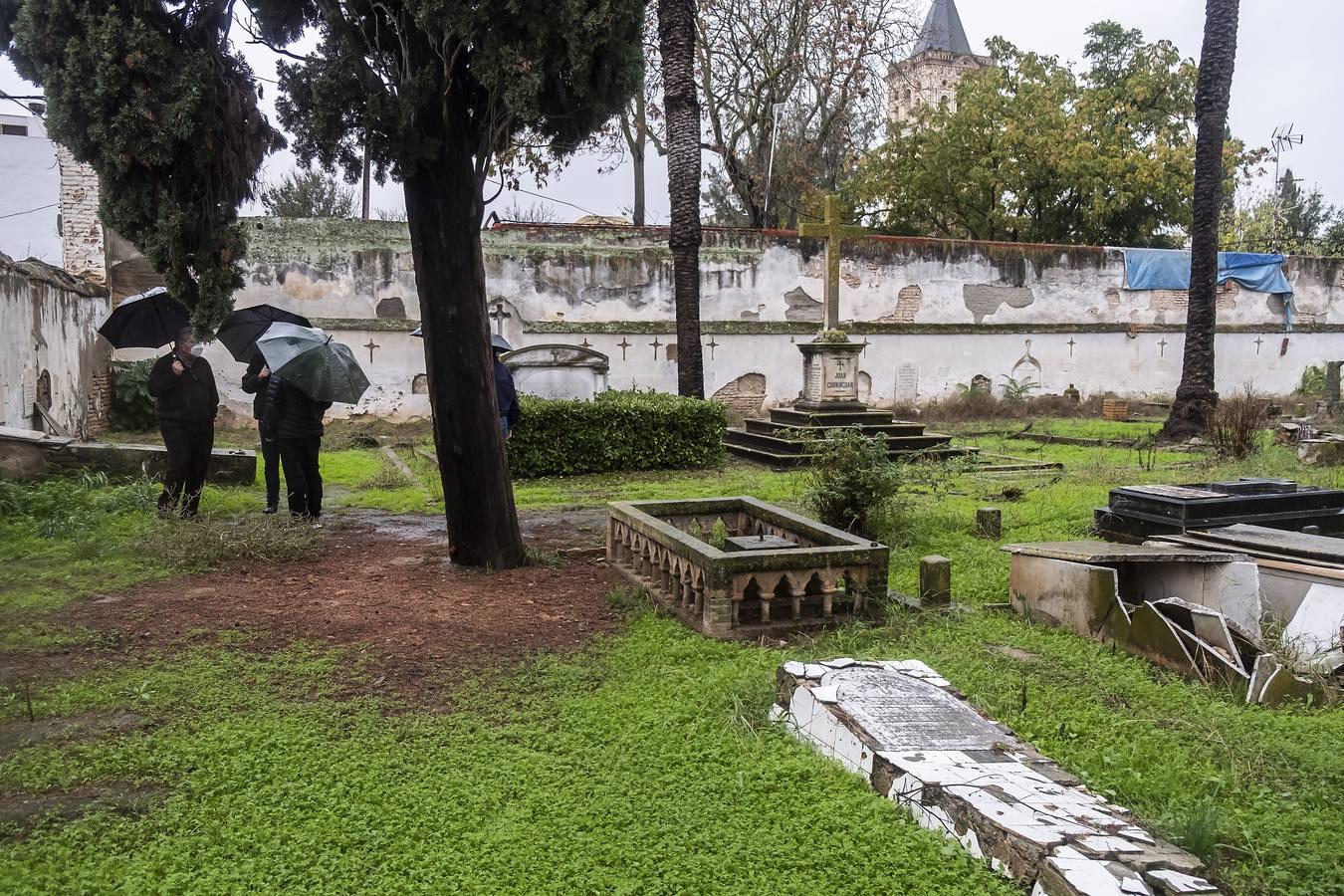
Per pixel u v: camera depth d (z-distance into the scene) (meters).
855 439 9.05
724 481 13.14
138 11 6.65
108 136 6.61
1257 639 5.59
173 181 7.09
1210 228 17.39
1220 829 3.48
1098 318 25.83
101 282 18.23
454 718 4.59
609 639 5.91
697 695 4.86
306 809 3.65
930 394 24.27
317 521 9.93
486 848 3.34
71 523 8.68
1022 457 15.05
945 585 6.64
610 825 3.53
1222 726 4.51
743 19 26.47
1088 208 32.12
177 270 7.23
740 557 5.93
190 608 6.43
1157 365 26.38
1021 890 3.04
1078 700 4.88
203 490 10.98
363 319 19.75
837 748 4.11
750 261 22.61
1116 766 4.03
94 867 3.20
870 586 6.27
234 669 5.25
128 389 17.78
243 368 19.31
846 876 3.17
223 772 3.95
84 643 5.64
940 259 24.22
